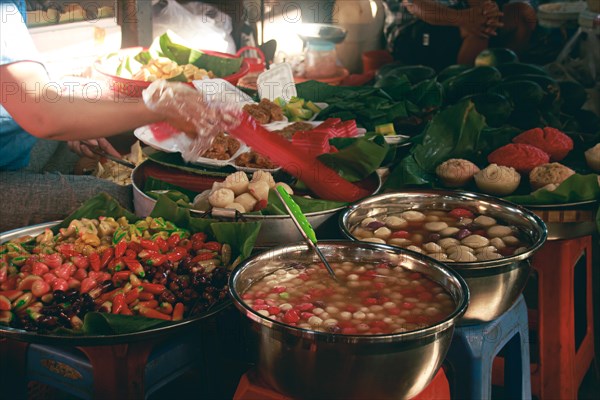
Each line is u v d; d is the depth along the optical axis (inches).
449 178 93.6
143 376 65.7
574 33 206.1
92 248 74.1
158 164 98.6
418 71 138.4
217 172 93.4
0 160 100.3
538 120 116.3
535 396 92.5
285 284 65.4
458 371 71.8
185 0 169.9
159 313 66.4
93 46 128.3
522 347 79.8
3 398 73.1
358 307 61.8
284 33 187.8
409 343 54.4
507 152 94.5
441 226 78.4
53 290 68.4
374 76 165.5
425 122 114.8
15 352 71.6
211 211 80.9
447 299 62.6
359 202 81.3
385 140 101.5
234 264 73.5
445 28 176.1
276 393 62.2
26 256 72.7
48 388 89.2
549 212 83.9
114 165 113.8
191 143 81.4
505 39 185.6
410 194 83.8
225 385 76.0
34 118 74.9
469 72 123.0
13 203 96.0
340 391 56.0
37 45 121.3
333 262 69.2
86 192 97.7
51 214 97.0
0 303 66.0
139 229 77.4
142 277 70.7
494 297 68.3
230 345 75.0
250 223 75.5
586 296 99.6
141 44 144.8
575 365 93.3
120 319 62.5
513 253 72.8
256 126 81.0
